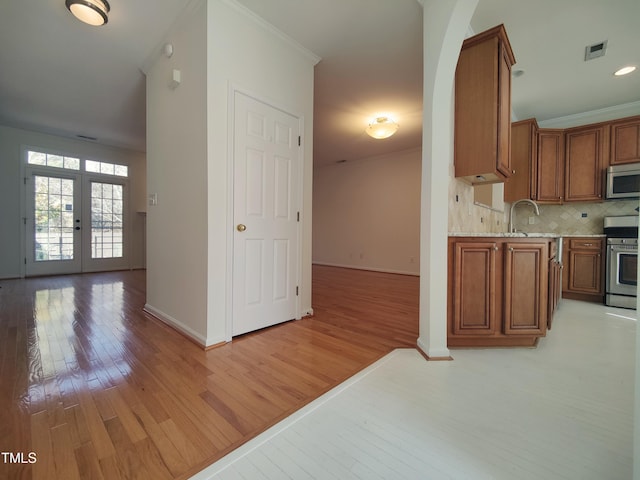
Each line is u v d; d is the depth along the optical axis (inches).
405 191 226.5
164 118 101.0
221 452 42.5
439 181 76.4
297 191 106.5
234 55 84.6
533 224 172.2
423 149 80.4
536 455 42.0
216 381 62.9
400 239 229.1
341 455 42.1
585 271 144.3
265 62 93.0
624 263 131.5
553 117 166.4
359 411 52.6
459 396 57.7
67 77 125.6
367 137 196.2
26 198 192.5
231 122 84.6
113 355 75.3
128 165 237.1
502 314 81.6
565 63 116.0
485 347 83.7
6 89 137.1
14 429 46.8
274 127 97.3
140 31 96.3
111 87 134.3
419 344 81.0
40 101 149.4
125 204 235.9
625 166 136.3
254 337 89.4
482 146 85.8
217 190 82.1
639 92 138.3
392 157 234.2
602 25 94.7
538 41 102.9
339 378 64.7
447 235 77.6
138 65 116.0
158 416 50.8
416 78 124.0
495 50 83.9
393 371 68.3
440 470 39.3
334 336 90.7
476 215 113.3
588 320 111.7
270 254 97.7
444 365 71.6
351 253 261.6
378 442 44.6
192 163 86.1
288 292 104.5
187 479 37.7
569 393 59.0
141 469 39.3
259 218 93.7
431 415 51.5
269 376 65.4
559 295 131.3
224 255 84.3
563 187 153.8
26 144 191.9
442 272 76.3
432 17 75.1
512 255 80.7
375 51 105.7
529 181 152.1
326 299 141.5
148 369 68.1
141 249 245.3
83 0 79.5
